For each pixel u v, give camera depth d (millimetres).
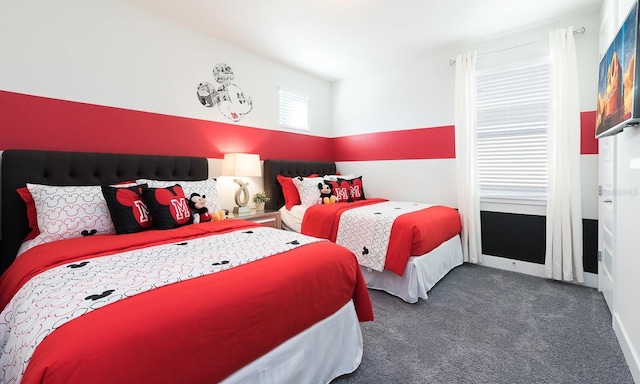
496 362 1621
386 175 4125
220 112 3213
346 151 4562
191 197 2303
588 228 2697
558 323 2027
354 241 2736
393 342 1820
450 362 1623
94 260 1343
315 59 3762
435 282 2664
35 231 1864
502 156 3211
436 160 3668
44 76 2104
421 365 1599
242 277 1155
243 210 3197
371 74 4219
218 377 963
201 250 1513
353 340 1572
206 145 3096
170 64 2787
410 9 2609
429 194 3742
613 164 1908
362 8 2592
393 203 3602
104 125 2395
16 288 1211
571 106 2678
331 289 1443
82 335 760
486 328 1978
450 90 3531
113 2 2422
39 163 1981
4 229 1867
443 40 3225
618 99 1576
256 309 1084
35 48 2064
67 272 1177
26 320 904
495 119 3240
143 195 2021
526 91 3057
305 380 1296
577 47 2723
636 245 1487
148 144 2658
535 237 3006
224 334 979
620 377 1495
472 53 3254
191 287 1049
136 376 769
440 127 3623
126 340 780
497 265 3229
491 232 3266
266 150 3740
